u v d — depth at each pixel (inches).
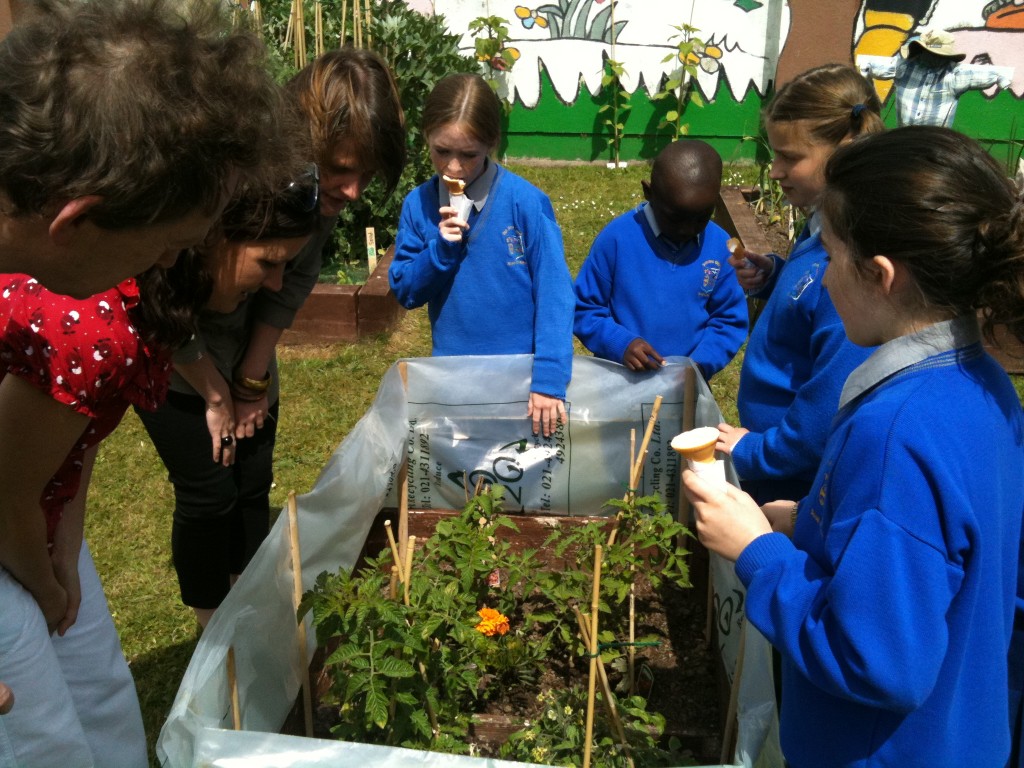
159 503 154.5
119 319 57.6
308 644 96.8
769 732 69.7
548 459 121.1
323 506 94.0
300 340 213.0
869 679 49.6
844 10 328.2
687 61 338.6
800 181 94.0
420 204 123.0
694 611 115.5
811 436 82.6
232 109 45.6
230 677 73.9
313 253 101.3
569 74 349.4
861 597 49.7
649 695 102.2
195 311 63.7
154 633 125.0
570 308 115.7
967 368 53.6
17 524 60.1
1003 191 52.2
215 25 47.8
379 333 212.5
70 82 40.9
